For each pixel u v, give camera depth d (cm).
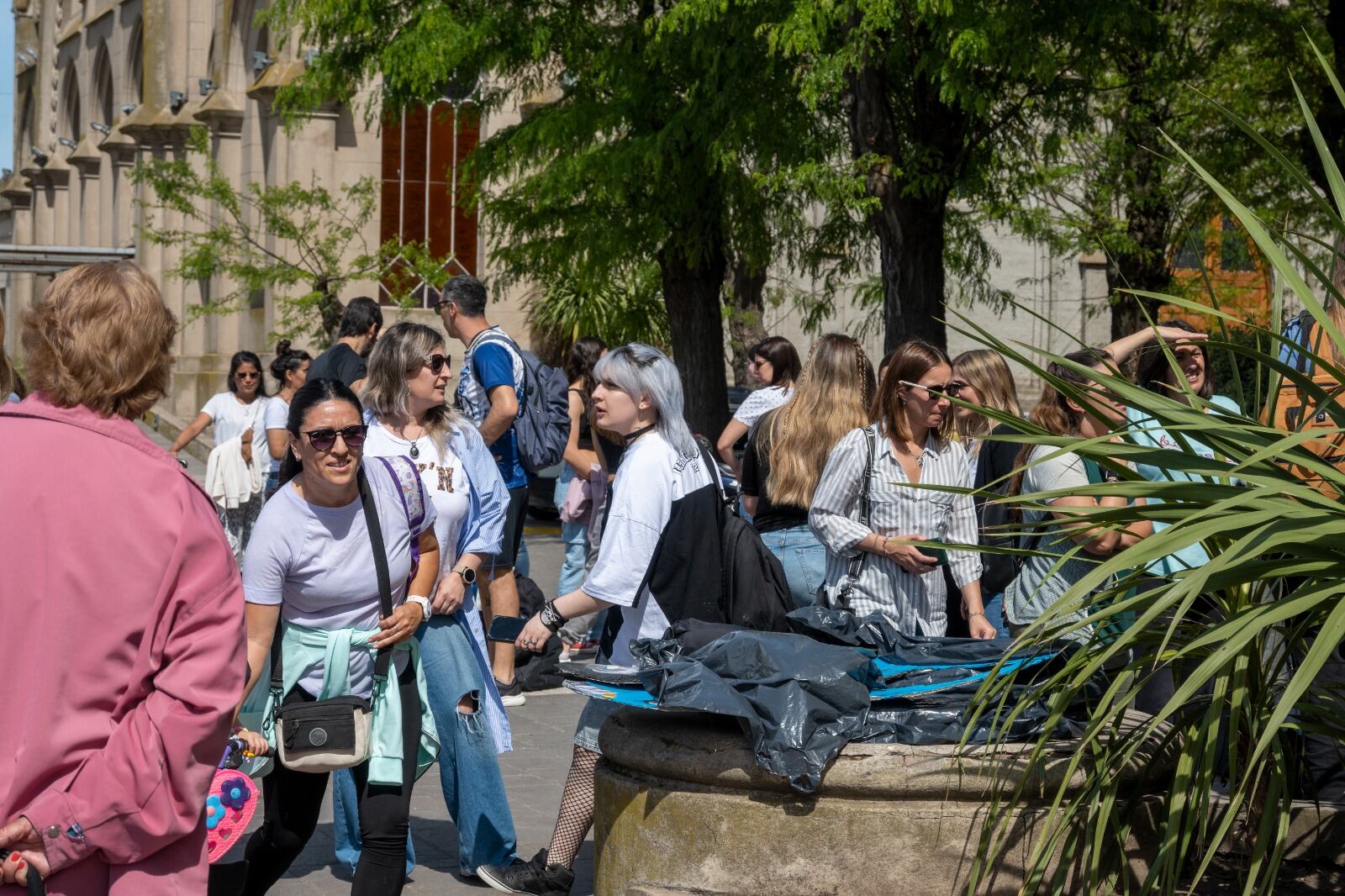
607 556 482
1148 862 377
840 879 372
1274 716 266
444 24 1720
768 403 856
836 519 510
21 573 247
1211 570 278
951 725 384
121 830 243
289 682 431
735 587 477
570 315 2569
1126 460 333
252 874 445
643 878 396
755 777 379
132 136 3969
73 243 5066
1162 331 543
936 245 1396
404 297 2812
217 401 1259
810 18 1219
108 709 249
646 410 486
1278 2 1873
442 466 522
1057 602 292
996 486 598
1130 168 1825
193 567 254
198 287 3453
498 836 521
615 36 1764
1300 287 313
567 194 1731
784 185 1527
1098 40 1329
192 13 3659
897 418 511
